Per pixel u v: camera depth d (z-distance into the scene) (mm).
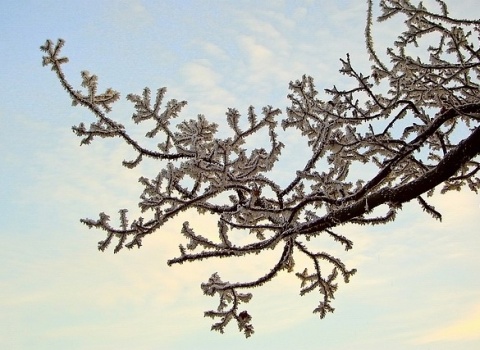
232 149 3883
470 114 3740
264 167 3799
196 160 3736
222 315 4035
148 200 3826
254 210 3799
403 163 4023
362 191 3799
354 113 3895
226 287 3975
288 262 3979
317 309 4184
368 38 3893
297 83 3967
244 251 3830
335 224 3793
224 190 3807
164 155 3945
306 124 3969
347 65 3893
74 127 3918
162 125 4039
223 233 3834
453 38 3902
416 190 3691
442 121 3793
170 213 3836
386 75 3924
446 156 3678
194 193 3891
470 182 4277
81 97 3904
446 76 4004
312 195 3857
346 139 3840
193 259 3846
